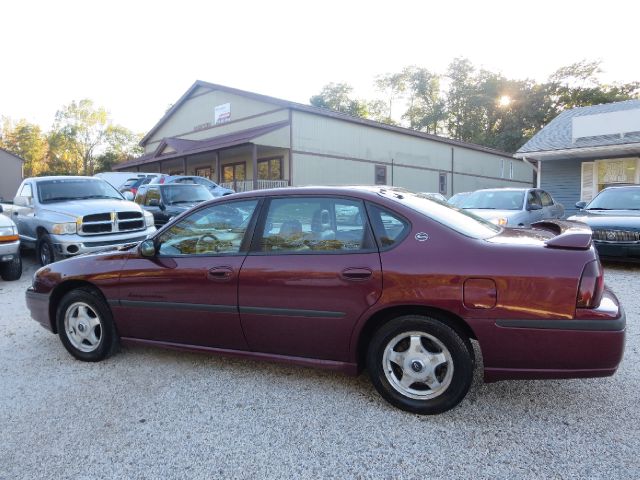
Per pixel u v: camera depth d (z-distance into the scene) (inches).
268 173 876.0
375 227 117.6
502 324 104.0
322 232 122.7
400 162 1027.9
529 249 106.2
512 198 381.4
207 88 1015.6
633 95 1533.0
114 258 148.9
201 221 138.3
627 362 144.1
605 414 112.5
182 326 137.9
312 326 120.7
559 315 101.3
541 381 132.3
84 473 93.7
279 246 126.5
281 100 815.7
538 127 1669.5
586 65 1589.6
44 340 177.8
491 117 1861.5
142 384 135.1
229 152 894.4
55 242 302.7
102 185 374.3
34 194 340.8
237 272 127.6
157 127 1180.5
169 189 472.4
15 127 2416.3
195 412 117.6
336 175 892.0
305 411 117.0
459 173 1204.5
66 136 2475.4
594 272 101.5
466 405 118.4
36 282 161.0
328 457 97.3
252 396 126.0
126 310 145.2
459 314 106.3
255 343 129.6
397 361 115.6
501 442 101.2
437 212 122.4
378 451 99.1
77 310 154.5
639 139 538.6
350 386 131.0
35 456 100.0
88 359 152.3
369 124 935.0
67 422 114.1
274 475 91.8
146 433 108.2
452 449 99.1
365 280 113.5
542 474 89.8
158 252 142.9
